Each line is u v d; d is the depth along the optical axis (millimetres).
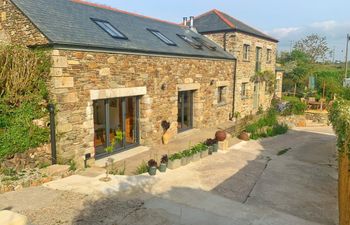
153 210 4922
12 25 7129
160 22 13641
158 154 9062
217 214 4988
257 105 18734
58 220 4281
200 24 16828
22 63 6449
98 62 7664
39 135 6766
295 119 17188
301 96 23969
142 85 9266
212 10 17734
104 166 7766
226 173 7320
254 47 17266
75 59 7066
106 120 8547
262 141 11969
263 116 15852
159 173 6934
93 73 7562
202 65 12555
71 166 6844
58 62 6672
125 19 11000
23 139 6480
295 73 26422
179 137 11508
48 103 6852
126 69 8562
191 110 12773
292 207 5605
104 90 7926
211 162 8273
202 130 12984
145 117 9648
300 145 11578
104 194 5391
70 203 4887
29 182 5637
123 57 8414
